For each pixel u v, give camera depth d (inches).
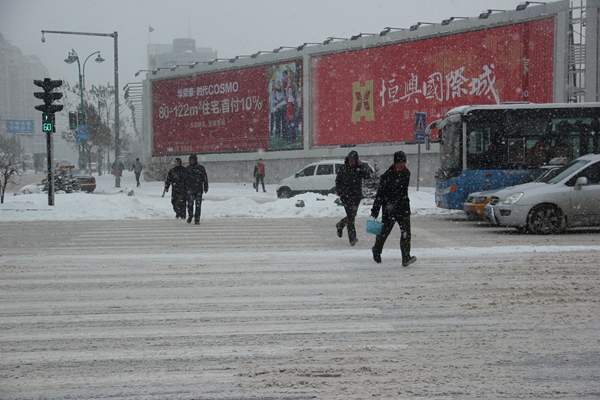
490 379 175.2
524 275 328.5
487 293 285.9
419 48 1302.9
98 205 774.5
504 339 213.6
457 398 161.3
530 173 676.1
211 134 1737.2
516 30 1160.8
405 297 279.6
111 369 185.2
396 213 358.9
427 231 564.4
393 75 1349.7
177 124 1818.4
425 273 338.3
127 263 382.3
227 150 1701.5
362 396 162.7
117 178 1461.6
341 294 287.3
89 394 165.3
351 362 190.1
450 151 698.8
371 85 1389.0
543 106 682.2
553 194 519.5
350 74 1429.6
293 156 1549.0
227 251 434.3
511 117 680.4
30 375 180.1
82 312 255.9
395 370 182.7
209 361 191.9
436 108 1278.3
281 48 1558.8
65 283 317.7
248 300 276.2
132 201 799.1
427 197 927.7
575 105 681.6
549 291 288.8
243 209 767.7
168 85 1835.6
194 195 646.5
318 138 1502.2
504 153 677.3
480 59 1209.4
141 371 183.2
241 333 223.0
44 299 280.4
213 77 1724.9
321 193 1023.0
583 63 1107.9
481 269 348.5
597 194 521.0
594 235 520.7
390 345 207.2
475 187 676.1
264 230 581.9
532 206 518.9
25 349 205.3
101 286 309.6
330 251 428.8
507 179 675.4
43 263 384.5
